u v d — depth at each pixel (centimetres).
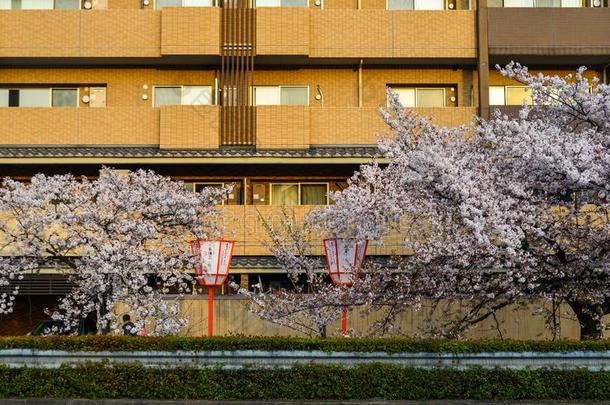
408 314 2120
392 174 1847
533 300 1803
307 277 2286
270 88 2622
